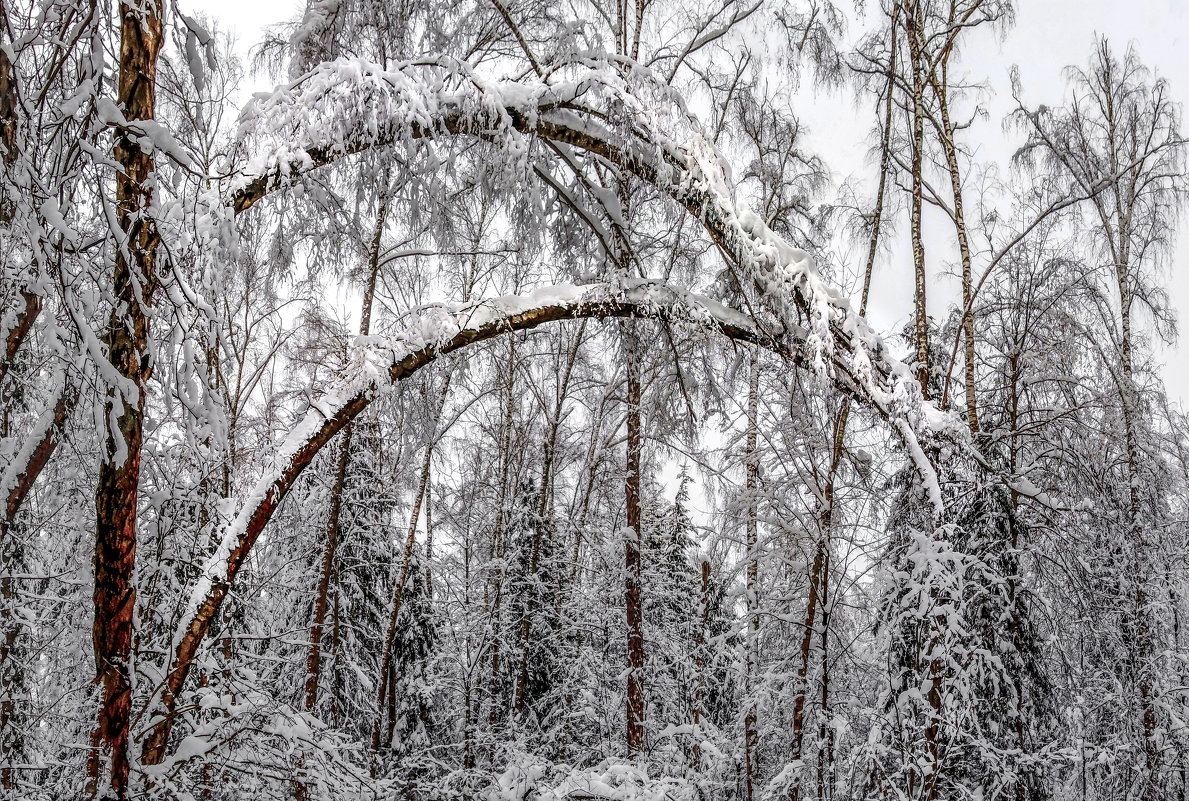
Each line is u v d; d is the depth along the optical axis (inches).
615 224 412.8
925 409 400.8
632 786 355.3
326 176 378.6
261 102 315.9
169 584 306.5
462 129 345.7
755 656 475.8
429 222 418.6
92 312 191.6
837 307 393.7
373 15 387.5
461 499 716.7
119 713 216.8
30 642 293.0
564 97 358.0
